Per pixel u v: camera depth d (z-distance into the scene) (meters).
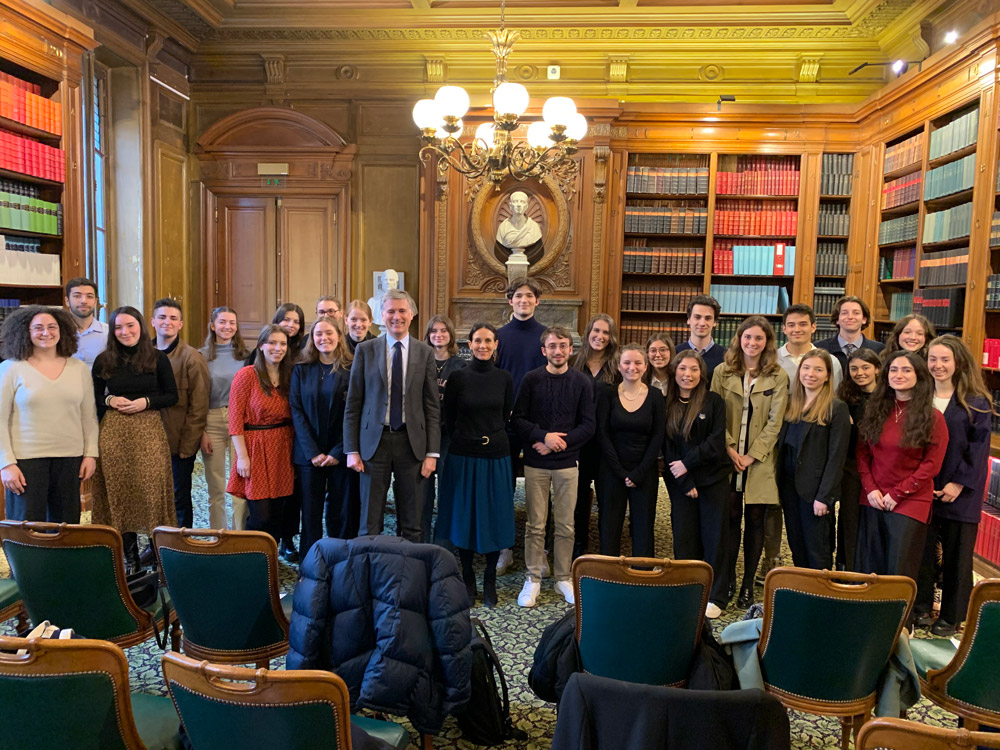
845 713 2.06
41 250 4.62
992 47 4.52
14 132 4.31
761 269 6.88
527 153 4.86
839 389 3.49
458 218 7.09
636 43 7.06
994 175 4.50
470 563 3.56
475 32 7.06
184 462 3.82
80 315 4.18
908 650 2.04
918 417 3.00
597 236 6.90
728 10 6.53
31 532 2.18
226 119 7.29
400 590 2.07
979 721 2.04
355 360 3.46
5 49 4.08
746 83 7.16
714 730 1.38
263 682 1.39
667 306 7.03
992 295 4.55
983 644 1.99
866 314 4.22
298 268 7.49
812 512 3.26
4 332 3.21
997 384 4.52
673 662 2.13
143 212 6.49
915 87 5.53
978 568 4.06
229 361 4.04
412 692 2.04
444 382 4.18
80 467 3.35
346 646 2.09
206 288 7.50
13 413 3.17
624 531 4.68
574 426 3.58
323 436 3.60
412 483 3.48
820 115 6.60
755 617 2.31
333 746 1.45
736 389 3.55
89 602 2.27
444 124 4.15
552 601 3.58
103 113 6.27
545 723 2.50
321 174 7.40
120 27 6.14
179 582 2.21
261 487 3.51
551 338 3.55
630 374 3.47
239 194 7.47
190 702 1.47
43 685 1.47
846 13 6.44
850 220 6.75
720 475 3.40
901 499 3.05
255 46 7.28
